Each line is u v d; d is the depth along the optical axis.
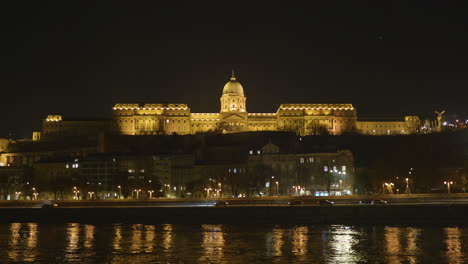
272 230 153.88
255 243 130.25
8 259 114.06
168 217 181.75
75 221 188.00
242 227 162.25
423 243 126.75
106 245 130.38
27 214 190.62
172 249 123.50
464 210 161.38
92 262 110.06
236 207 176.38
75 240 139.12
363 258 110.69
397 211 164.38
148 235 147.38
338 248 121.75
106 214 187.38
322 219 168.50
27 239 141.75
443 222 161.50
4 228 168.62
